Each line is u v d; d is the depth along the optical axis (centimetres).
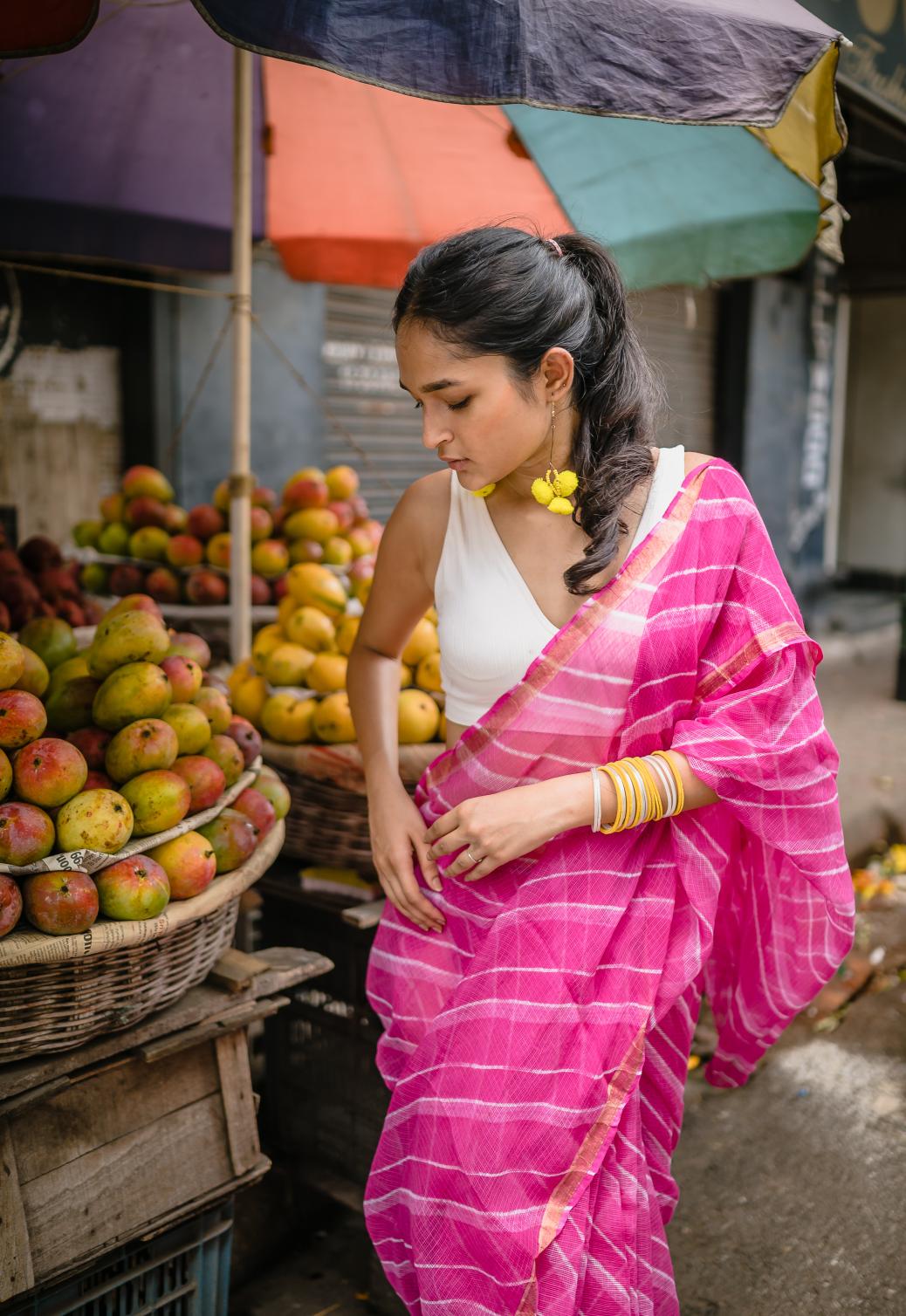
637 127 327
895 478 1121
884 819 516
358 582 312
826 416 1002
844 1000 366
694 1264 244
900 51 382
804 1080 320
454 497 169
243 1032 201
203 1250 202
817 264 948
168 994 186
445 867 171
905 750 626
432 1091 160
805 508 988
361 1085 248
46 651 216
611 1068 158
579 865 160
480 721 160
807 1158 283
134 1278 193
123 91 386
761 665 158
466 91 157
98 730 190
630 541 158
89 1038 177
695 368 898
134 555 374
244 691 260
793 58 175
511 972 158
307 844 247
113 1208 182
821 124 200
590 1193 158
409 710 239
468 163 403
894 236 905
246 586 329
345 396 661
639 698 157
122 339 553
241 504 327
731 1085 206
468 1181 155
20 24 166
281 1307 235
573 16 159
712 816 169
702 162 325
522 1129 154
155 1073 189
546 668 156
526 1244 152
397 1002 177
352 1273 247
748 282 891
